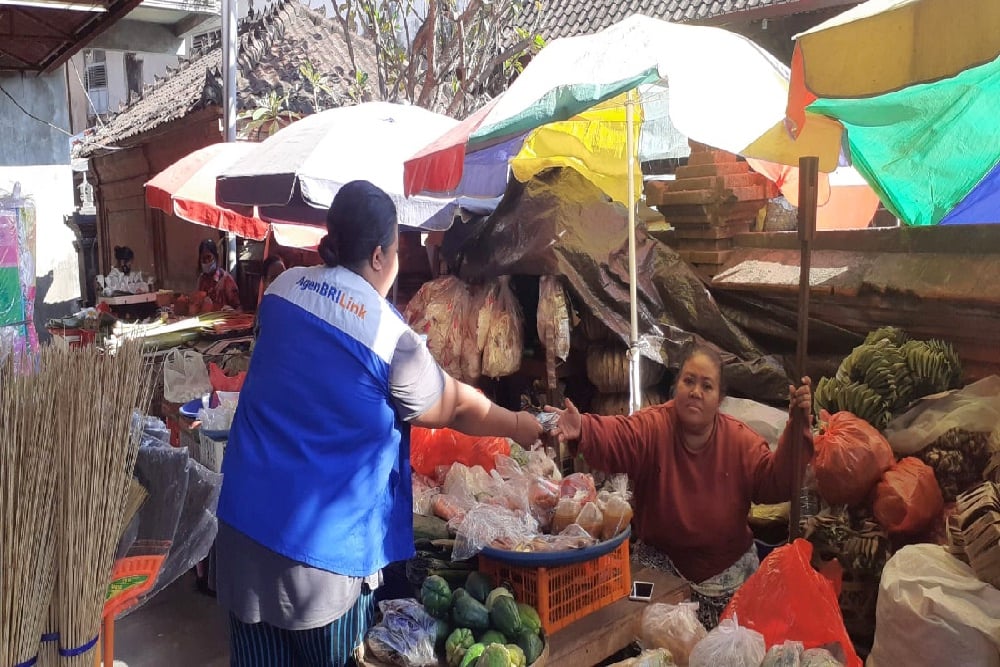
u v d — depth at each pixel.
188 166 6.96
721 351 4.58
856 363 3.68
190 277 10.60
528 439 2.57
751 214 5.00
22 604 1.67
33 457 1.65
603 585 2.82
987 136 3.37
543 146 4.99
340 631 2.18
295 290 2.23
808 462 2.91
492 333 4.90
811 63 2.24
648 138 5.79
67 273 9.23
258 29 10.10
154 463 1.94
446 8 7.27
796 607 2.47
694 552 3.07
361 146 4.63
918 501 3.13
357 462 2.13
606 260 4.59
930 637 2.39
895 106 3.17
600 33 3.21
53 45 7.91
